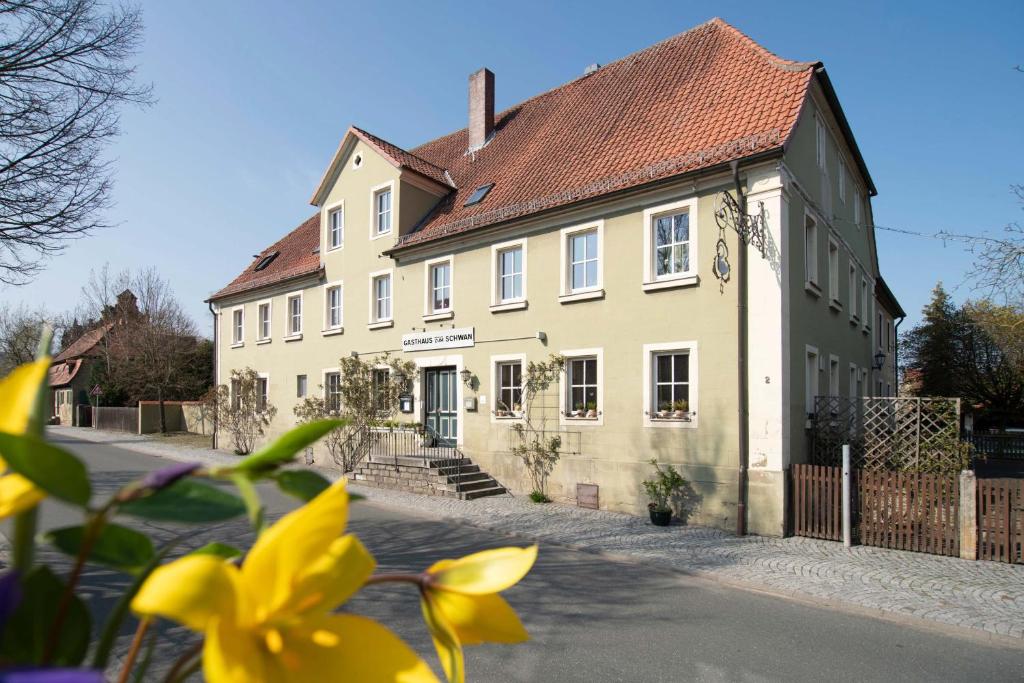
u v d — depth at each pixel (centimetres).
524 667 511
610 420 1210
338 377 1898
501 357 1416
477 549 899
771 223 1036
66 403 4209
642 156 1260
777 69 1240
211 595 54
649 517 1133
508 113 1977
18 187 720
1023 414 3209
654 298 1162
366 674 71
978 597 698
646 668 511
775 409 1008
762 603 683
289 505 1040
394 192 1714
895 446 1054
